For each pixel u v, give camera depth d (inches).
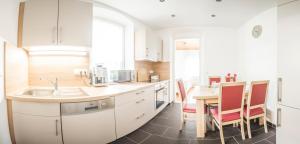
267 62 120.5
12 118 72.7
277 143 63.2
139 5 114.3
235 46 174.7
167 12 128.4
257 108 95.3
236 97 81.6
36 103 68.9
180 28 179.6
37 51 97.6
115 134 82.1
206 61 178.2
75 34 87.5
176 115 134.8
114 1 107.7
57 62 99.8
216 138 90.1
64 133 68.9
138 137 91.4
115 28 139.1
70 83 102.2
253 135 93.7
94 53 119.0
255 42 136.7
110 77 125.1
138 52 143.8
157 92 138.3
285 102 59.9
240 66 164.9
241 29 164.1
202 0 105.9
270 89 115.3
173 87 191.0
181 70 281.0
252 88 86.5
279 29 61.2
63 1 86.1
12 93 76.3
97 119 74.1
